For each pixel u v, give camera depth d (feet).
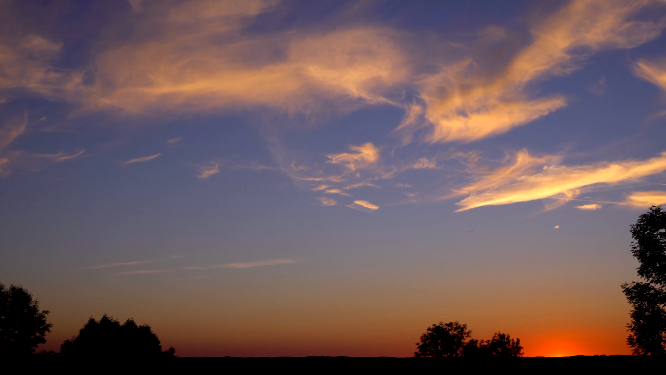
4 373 169.27
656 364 142.00
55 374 167.53
